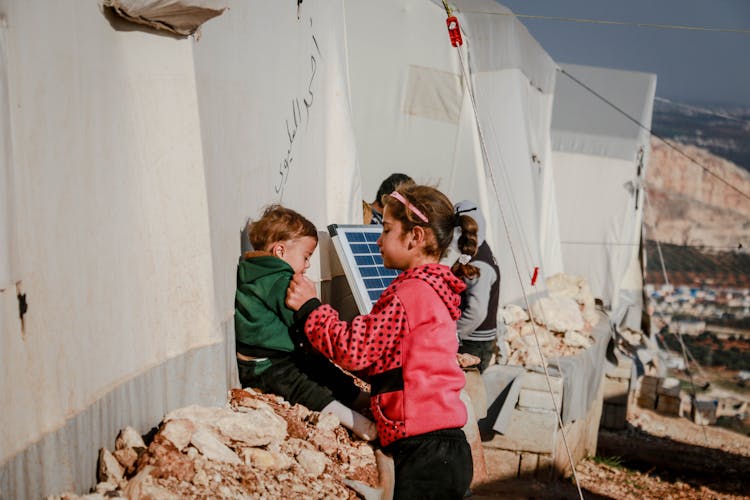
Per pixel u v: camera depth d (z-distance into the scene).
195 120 3.02
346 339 3.03
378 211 5.68
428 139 8.12
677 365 17.28
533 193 9.03
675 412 14.01
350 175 5.18
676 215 72.69
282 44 4.25
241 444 3.01
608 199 14.19
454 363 3.07
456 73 8.05
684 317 38.03
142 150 2.88
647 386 14.16
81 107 2.48
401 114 8.09
